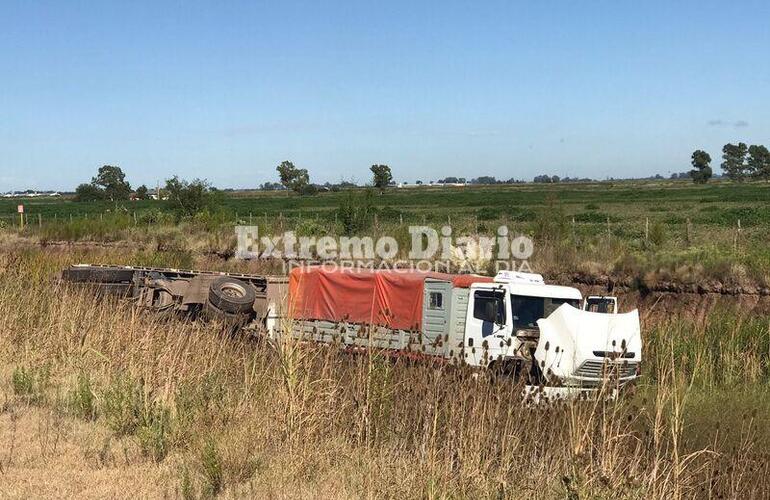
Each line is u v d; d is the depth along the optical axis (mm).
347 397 9680
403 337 15734
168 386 10469
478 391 8969
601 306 15117
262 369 10945
